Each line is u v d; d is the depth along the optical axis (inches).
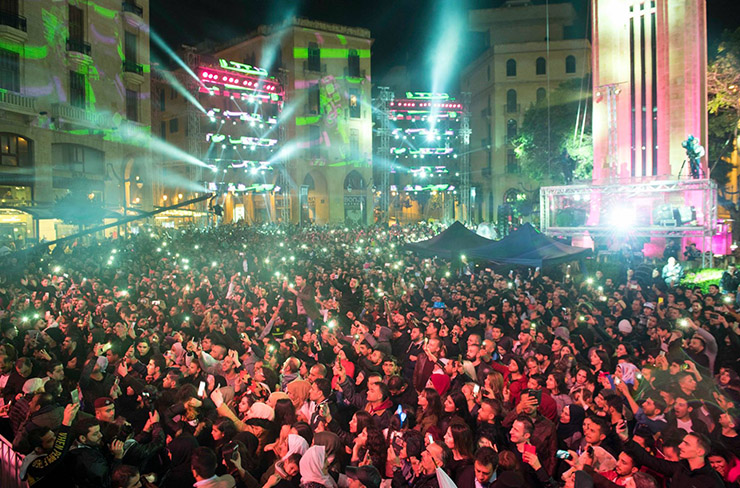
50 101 1227.9
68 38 1293.1
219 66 1937.7
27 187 1190.3
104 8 1408.7
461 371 309.3
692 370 272.1
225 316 447.5
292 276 706.8
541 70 2529.5
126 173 1643.7
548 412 251.6
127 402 294.2
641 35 1188.5
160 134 2459.4
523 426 207.9
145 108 1585.9
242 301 548.1
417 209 2918.3
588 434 207.6
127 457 214.5
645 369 289.0
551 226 1173.1
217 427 231.8
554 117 1998.0
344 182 2455.7
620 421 226.4
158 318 457.1
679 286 648.4
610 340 392.2
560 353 325.4
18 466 205.3
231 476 197.6
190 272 727.1
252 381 297.7
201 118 2304.4
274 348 343.3
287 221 2155.5
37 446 196.9
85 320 424.5
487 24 2699.3
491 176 2605.8
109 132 1408.7
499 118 2566.4
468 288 599.2
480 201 2714.1
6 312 444.5
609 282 625.9
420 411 257.6
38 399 225.9
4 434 261.0
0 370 305.3
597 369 308.8
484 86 2687.0
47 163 1226.6
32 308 478.9
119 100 1469.0
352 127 2452.0
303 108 2310.5
